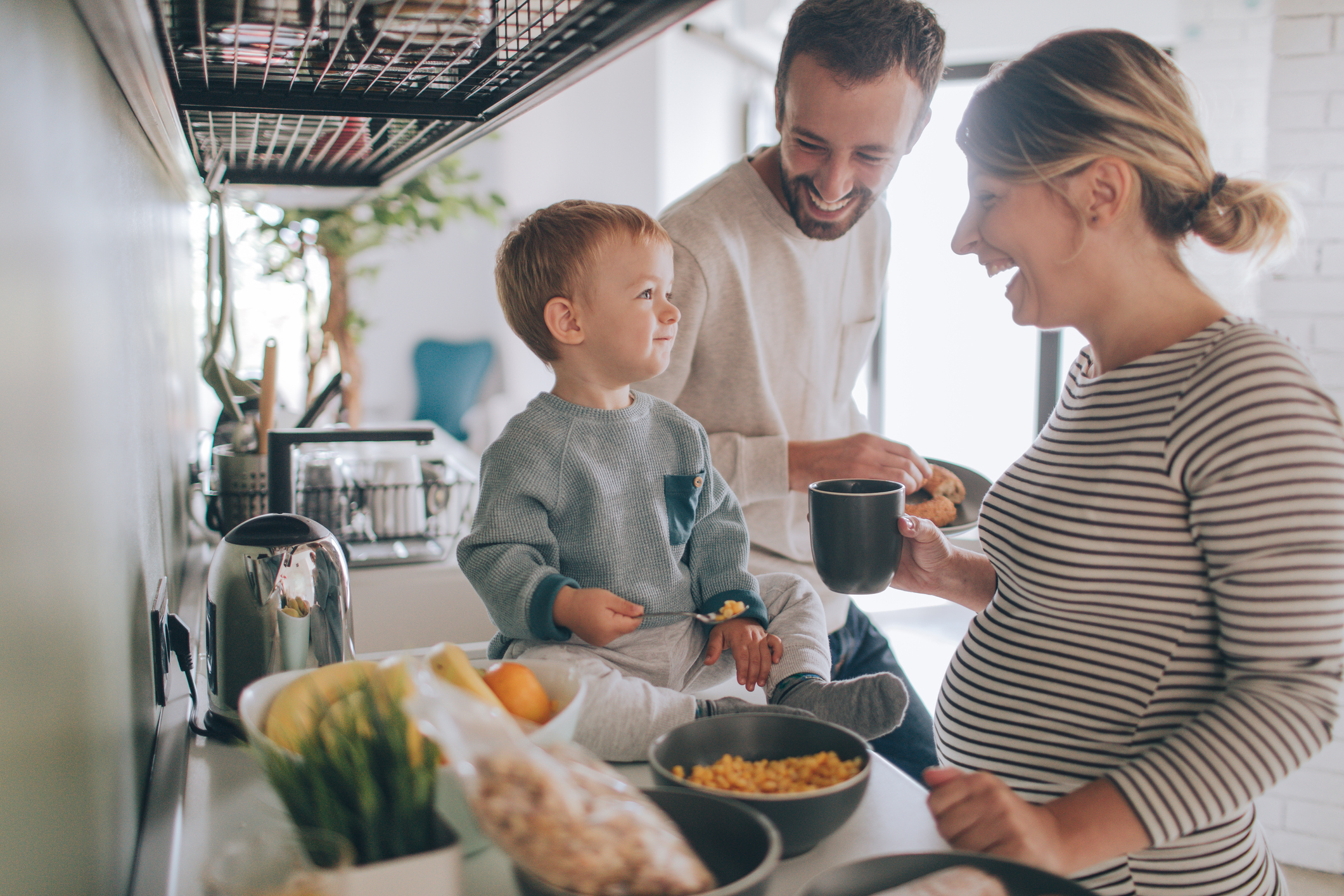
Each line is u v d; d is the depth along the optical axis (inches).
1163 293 29.7
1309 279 92.0
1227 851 29.3
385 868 19.7
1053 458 31.6
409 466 71.4
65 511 20.5
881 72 44.6
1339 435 25.4
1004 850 23.1
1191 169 28.7
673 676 37.6
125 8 24.5
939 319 193.0
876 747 57.6
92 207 25.3
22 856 16.0
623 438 39.1
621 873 18.8
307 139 56.6
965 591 39.5
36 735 17.3
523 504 37.3
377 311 238.7
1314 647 24.6
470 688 25.1
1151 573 28.5
